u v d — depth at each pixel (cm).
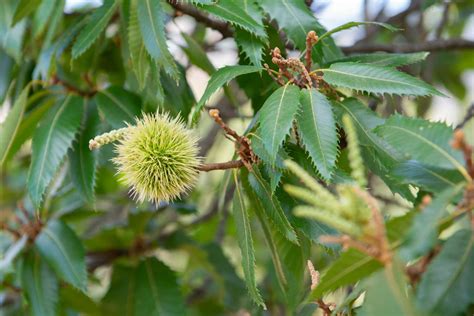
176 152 64
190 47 84
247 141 64
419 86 62
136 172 65
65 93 84
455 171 56
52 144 77
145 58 74
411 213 53
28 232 85
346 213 50
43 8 80
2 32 87
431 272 53
